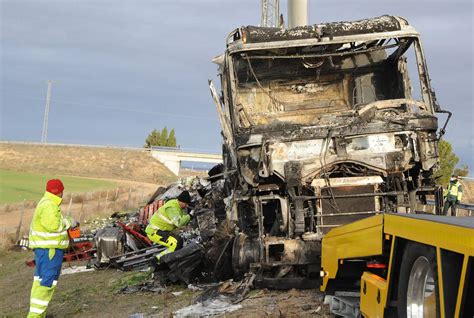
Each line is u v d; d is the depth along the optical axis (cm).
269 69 945
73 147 9188
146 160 9038
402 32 879
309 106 959
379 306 453
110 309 825
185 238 1274
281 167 802
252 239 830
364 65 961
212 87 941
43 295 770
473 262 309
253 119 943
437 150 812
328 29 894
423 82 866
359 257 510
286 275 779
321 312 606
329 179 799
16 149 8869
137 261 1176
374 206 792
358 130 803
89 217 2575
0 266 1576
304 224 779
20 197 4372
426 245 374
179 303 784
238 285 766
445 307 335
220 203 1240
